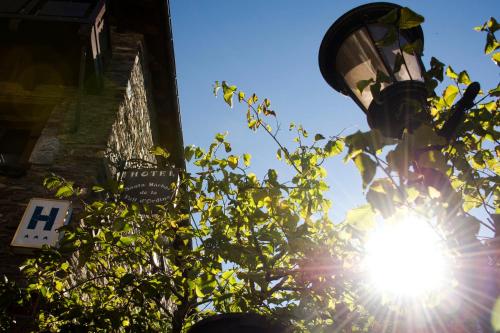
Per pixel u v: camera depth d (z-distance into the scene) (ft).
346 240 8.75
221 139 14.39
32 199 15.42
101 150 18.28
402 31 7.61
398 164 4.84
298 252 10.61
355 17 7.91
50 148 18.11
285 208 11.92
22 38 19.40
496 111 7.94
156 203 17.15
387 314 7.68
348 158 4.78
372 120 6.92
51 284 11.90
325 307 10.29
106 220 13.00
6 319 10.84
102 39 21.42
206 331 7.89
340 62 8.20
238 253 11.15
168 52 26.40
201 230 13.02
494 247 5.29
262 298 10.69
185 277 12.06
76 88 20.97
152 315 12.80
